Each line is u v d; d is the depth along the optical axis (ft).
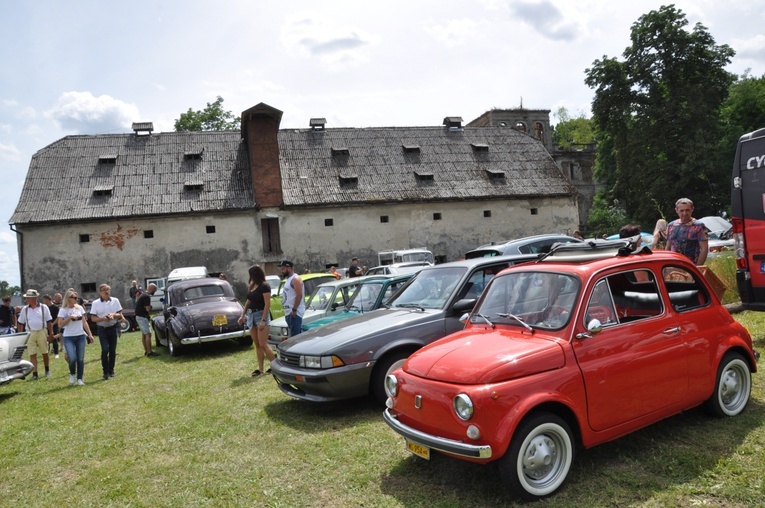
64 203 97.30
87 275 96.43
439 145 125.08
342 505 13.70
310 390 20.93
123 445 20.56
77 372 34.50
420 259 80.18
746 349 16.52
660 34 116.37
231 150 112.27
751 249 23.65
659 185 114.73
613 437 13.70
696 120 113.70
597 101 124.77
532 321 14.60
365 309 28.27
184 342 40.11
